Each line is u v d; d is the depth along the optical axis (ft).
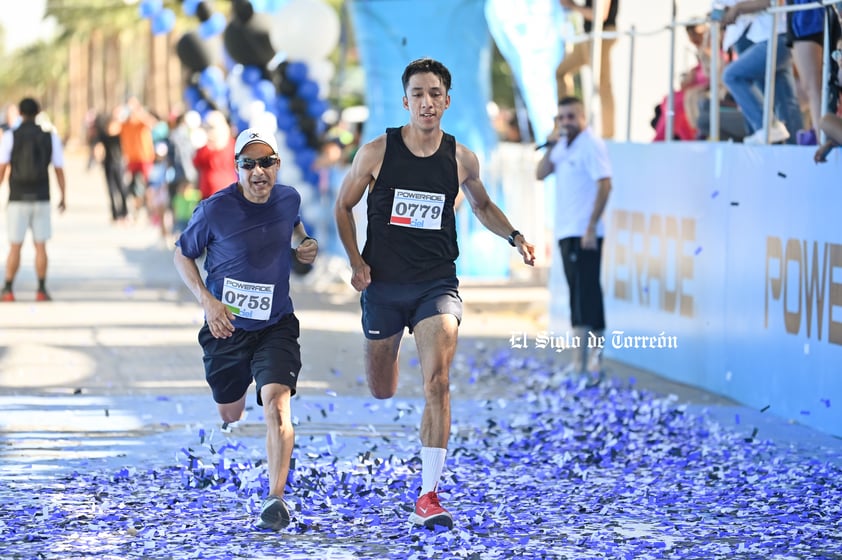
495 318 122.01
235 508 54.44
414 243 54.54
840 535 51.01
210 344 55.21
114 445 66.59
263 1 161.27
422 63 53.83
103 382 84.89
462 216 152.66
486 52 145.79
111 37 581.94
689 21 91.66
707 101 98.22
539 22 133.59
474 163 55.72
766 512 54.80
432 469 52.03
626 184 101.14
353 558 47.65
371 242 55.11
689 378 90.38
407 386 86.17
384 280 54.95
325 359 96.58
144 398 79.46
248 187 52.65
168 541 49.42
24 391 81.10
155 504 54.85
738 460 65.00
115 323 113.19
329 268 152.25
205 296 53.26
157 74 494.18
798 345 74.90
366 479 59.57
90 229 219.00
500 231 57.62
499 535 50.98
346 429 71.92
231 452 65.21
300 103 151.02
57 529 50.75
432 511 51.39
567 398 82.28
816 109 76.43
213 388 56.08
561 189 89.40
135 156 229.45
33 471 60.59
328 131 155.74
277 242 53.67
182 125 183.83
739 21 88.74
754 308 80.59
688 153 89.86
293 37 148.05
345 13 160.66
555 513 54.70
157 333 107.65
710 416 77.46
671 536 51.06
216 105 182.09
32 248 185.78
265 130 53.11
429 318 53.83
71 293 134.92
